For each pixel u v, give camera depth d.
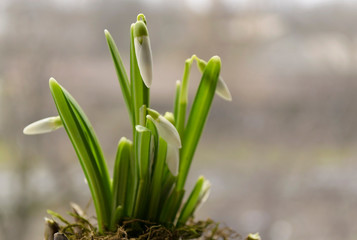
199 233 0.35
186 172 0.35
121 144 0.33
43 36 0.67
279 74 0.71
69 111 0.32
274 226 0.72
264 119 0.72
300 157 0.73
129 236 0.33
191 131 0.34
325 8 0.68
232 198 0.71
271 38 0.69
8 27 0.66
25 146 0.67
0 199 0.66
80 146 0.33
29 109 0.68
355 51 0.69
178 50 0.68
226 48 0.69
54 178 0.68
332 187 0.73
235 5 0.68
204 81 0.34
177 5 0.67
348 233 0.72
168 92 0.67
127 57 0.67
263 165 0.72
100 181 0.33
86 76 0.68
